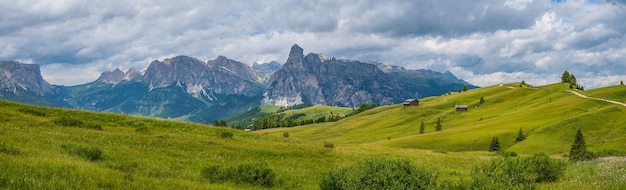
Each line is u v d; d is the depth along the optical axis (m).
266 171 20.69
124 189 13.49
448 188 14.74
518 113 169.50
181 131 46.41
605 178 17.33
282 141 49.16
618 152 40.25
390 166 14.91
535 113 155.38
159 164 23.92
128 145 30.45
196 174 21.09
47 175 13.78
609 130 102.19
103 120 46.66
